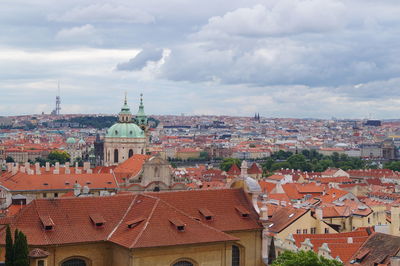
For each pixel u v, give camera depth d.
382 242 157.50
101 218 127.44
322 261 136.62
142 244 118.56
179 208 136.25
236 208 140.75
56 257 120.44
